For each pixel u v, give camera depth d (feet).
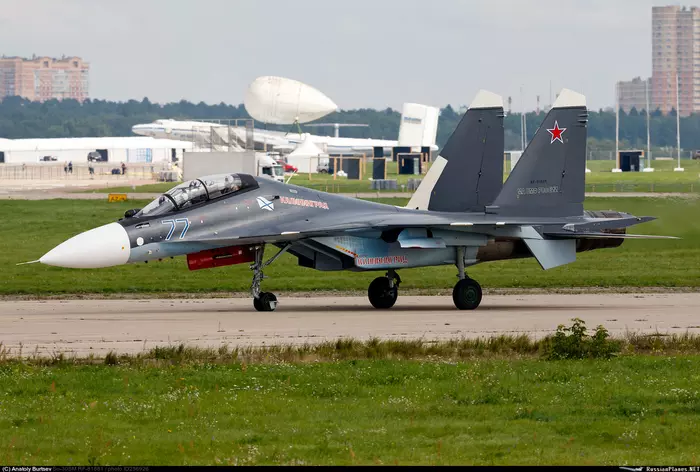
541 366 225.97
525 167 370.12
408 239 344.90
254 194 338.75
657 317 316.81
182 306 349.41
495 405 187.83
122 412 178.70
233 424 170.91
